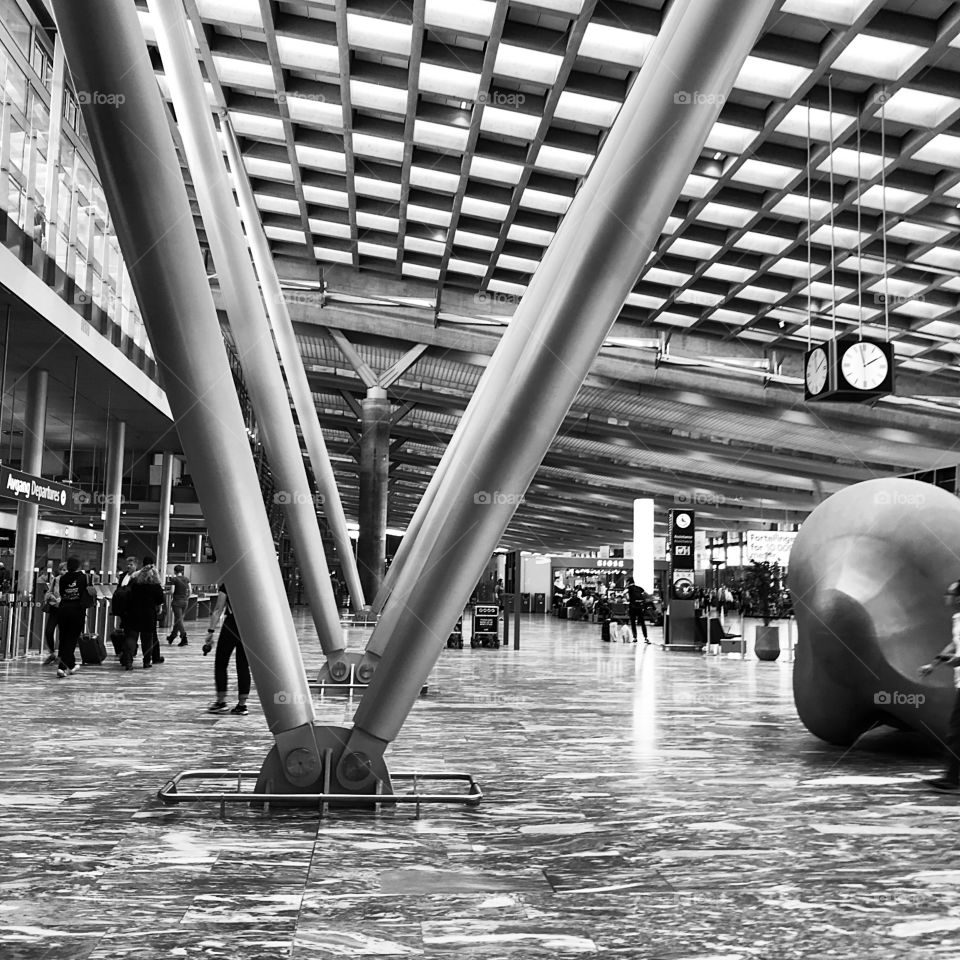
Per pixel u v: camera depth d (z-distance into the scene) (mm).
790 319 28031
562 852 5555
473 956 3855
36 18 19859
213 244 11375
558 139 20297
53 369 23859
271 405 12484
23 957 3777
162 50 9727
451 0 16516
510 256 26578
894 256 23281
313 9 17500
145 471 43906
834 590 9852
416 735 10430
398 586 14508
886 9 15102
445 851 5547
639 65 17406
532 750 9469
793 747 9953
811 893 4805
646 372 32375
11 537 34750
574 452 48969
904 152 18484
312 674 16250
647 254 5875
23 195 19016
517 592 28656
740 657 26172
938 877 5117
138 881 4828
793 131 18625
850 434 34812
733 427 36875
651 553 38844
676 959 3859
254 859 5281
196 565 26453
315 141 22000
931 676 9305
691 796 7285
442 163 22172
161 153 6000
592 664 22469
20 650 20922
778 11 15109
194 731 10156
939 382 31281
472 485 6301
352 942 3992
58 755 8562
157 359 6551
